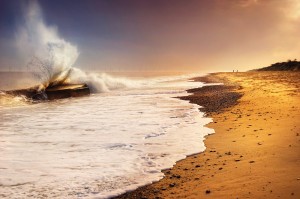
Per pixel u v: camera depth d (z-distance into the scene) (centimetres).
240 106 1490
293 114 1113
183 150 771
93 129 1048
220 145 804
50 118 1315
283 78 3931
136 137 917
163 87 3512
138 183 562
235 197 465
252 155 676
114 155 735
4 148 805
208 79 5272
